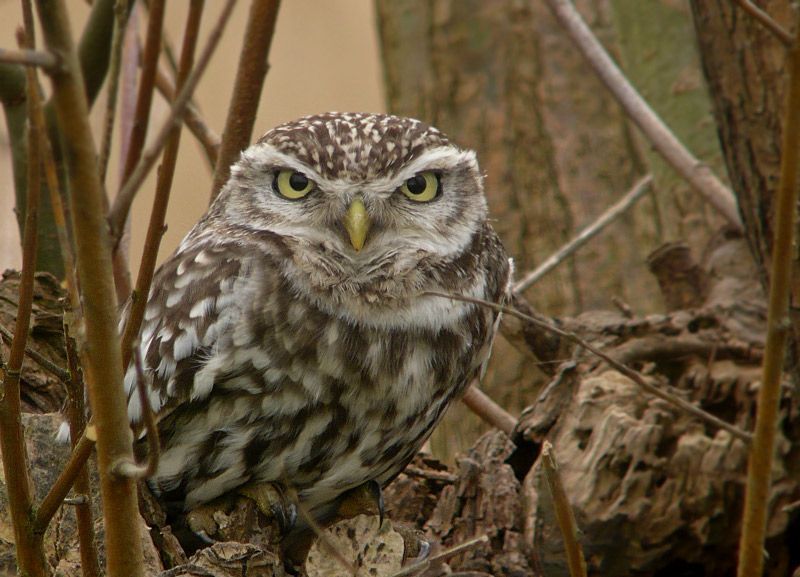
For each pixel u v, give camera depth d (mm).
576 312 13820
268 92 14414
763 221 8648
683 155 10266
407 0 15539
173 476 7906
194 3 4898
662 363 9953
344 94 14773
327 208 8141
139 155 5582
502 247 8992
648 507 8836
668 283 11094
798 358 8438
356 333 7836
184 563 7473
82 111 4352
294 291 7805
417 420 8234
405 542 8102
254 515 8047
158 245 5281
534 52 15141
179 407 7738
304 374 7719
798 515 8992
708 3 8711
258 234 8102
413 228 8312
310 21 14695
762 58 8398
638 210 14211
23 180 9219
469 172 8758
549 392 9531
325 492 8328
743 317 10062
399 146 8453
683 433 9086
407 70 15422
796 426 9016
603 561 8898
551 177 14656
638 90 13188
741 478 8859
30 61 4156
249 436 7793
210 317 7688
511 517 8805
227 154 8680
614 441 8930
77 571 7109
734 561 9070
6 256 9820
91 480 7430
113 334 4777
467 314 8352
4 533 7133
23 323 5457
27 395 8531
